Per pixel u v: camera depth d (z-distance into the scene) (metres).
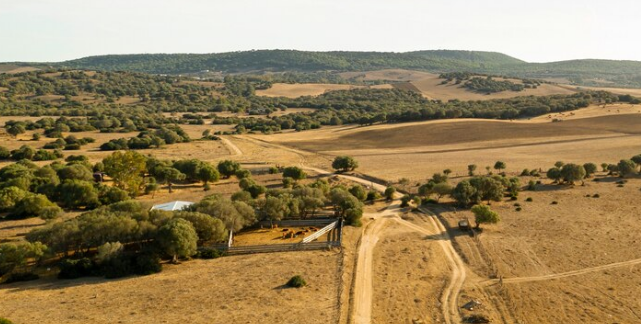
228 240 66.69
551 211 82.75
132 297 49.59
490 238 69.56
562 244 66.06
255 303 47.75
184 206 76.00
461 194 87.06
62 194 90.19
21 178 94.81
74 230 60.97
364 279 54.78
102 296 49.97
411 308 47.47
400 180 110.38
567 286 52.50
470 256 62.34
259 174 124.06
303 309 46.50
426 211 86.06
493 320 44.78
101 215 65.25
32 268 58.50
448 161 134.88
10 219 81.25
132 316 44.97
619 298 49.28
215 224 65.06
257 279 54.25
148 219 65.44
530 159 133.00
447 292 51.28
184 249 59.31
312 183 102.25
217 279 54.47
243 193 82.44
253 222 73.62
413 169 125.75
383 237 71.12
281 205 76.12
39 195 84.12
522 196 94.00
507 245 66.31
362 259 61.47
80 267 56.56
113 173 101.31
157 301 48.44
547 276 55.44
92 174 110.56
